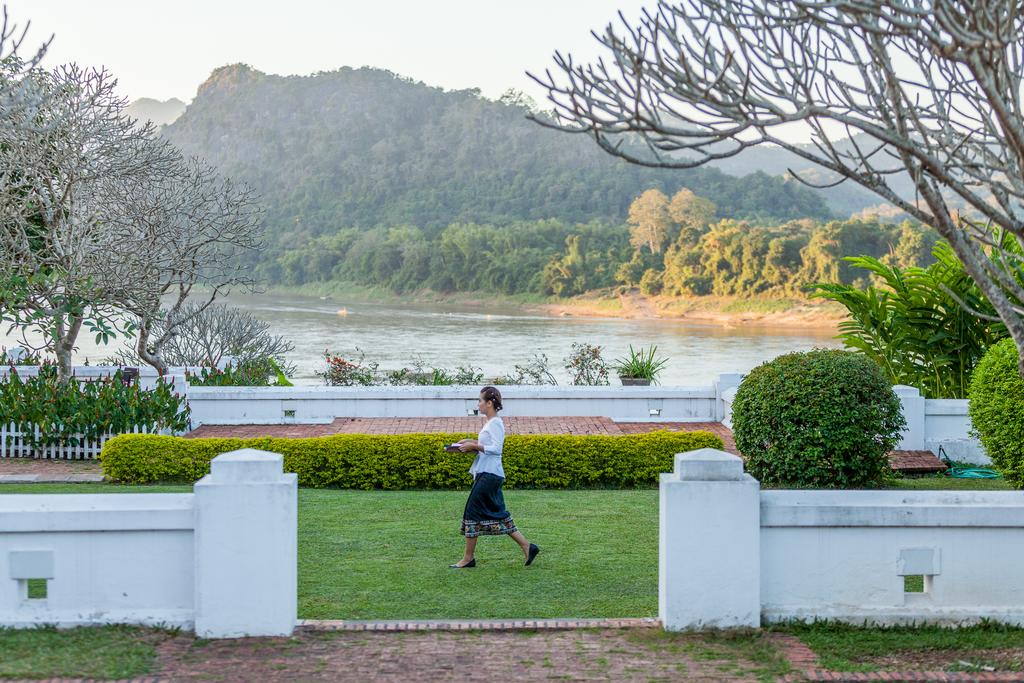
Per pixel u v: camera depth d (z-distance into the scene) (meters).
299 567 8.44
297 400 17.41
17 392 14.84
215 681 5.73
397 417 17.70
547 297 130.25
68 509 6.45
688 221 137.50
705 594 6.58
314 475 12.69
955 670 5.95
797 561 6.69
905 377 17.27
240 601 6.42
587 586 7.96
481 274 141.50
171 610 6.52
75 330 16.11
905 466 13.50
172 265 17.02
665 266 120.88
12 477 12.86
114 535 6.48
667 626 6.59
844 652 6.22
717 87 5.55
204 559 6.39
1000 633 6.52
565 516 10.70
